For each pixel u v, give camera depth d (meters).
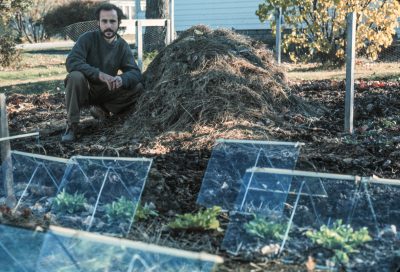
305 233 3.96
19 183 5.01
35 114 8.70
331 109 8.02
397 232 3.97
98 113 7.48
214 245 3.90
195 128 6.50
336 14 13.12
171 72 7.28
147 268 3.06
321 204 4.33
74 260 3.17
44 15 33.16
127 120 7.05
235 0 21.41
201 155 5.88
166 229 4.15
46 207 4.61
